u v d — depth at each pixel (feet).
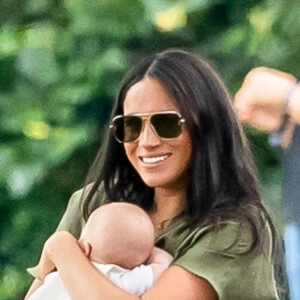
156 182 47.67
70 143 88.94
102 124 90.53
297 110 44.52
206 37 90.53
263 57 86.28
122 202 49.52
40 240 93.91
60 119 90.43
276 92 44.93
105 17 89.40
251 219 46.80
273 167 87.61
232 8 89.76
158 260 47.19
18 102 91.09
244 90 45.47
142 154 47.67
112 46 89.61
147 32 89.40
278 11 85.71
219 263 46.34
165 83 47.32
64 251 47.14
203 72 47.80
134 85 47.93
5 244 94.43
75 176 91.15
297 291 49.55
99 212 47.44
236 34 87.30
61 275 46.65
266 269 47.16
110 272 46.50
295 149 46.32
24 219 92.99
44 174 89.35
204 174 47.42
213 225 46.73
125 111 48.21
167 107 47.32
